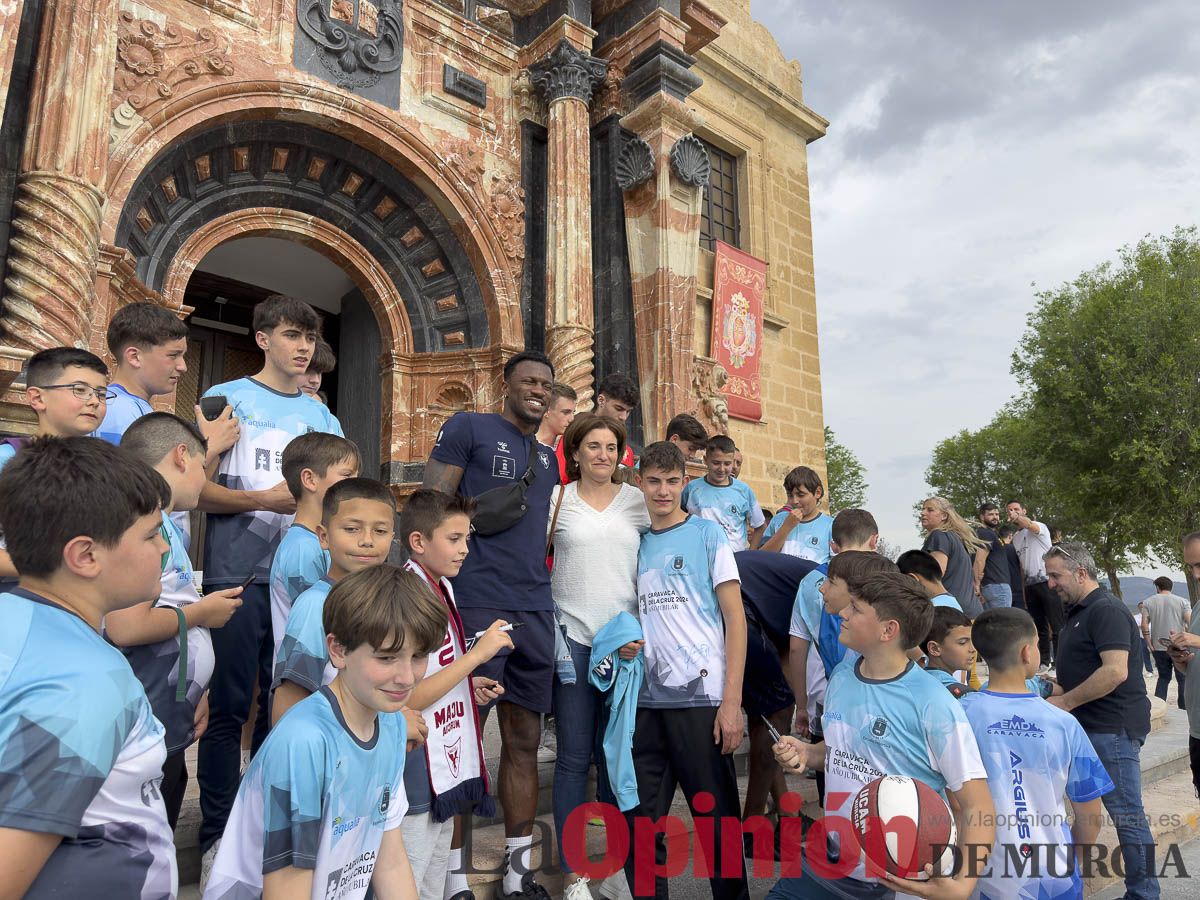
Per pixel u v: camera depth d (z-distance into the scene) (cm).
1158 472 1994
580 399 784
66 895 135
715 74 1274
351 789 187
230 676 309
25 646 132
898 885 236
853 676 273
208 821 295
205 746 301
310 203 762
